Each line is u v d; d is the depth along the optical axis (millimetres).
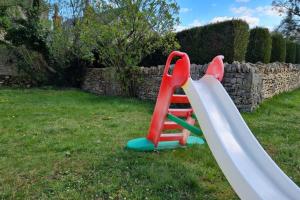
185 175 3602
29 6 14477
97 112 7719
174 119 4371
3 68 14555
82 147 4633
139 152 4461
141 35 9984
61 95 11445
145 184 3391
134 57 10383
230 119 3570
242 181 2658
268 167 2934
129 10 9633
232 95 7590
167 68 4535
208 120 3275
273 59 11711
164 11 9750
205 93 3893
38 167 3859
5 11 13531
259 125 6227
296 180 3635
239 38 8633
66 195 3121
